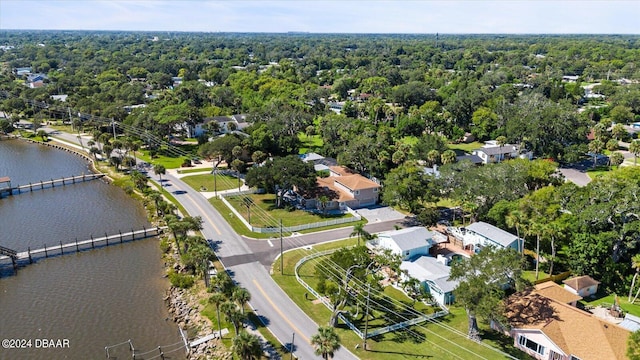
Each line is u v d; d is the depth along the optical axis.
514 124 133.75
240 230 82.38
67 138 148.88
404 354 50.00
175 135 149.75
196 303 61.19
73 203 99.06
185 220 76.69
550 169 90.81
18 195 103.25
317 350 43.75
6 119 159.50
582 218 66.56
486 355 49.88
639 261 57.91
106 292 65.00
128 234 81.94
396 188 83.69
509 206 74.75
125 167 121.00
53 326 57.12
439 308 59.78
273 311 57.97
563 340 47.91
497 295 52.38
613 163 117.12
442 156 114.31
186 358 51.78
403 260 69.31
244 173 116.06
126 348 53.25
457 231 80.88
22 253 74.06
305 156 125.31
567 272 66.56
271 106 147.62
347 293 55.50
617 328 48.66
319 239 79.38
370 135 121.25
